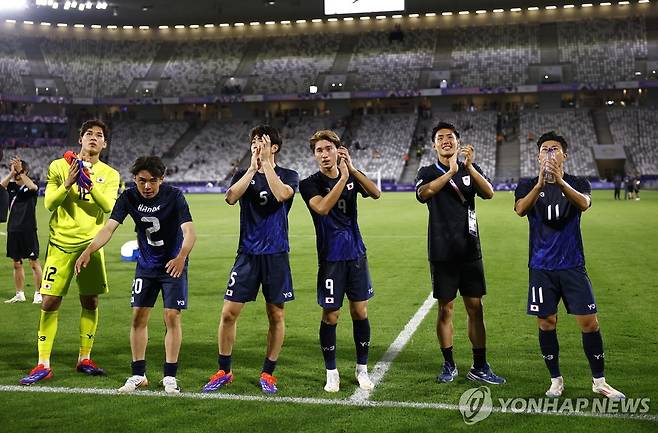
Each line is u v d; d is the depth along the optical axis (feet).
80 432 14.46
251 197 17.66
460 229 17.87
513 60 192.95
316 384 17.79
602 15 199.41
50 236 19.36
